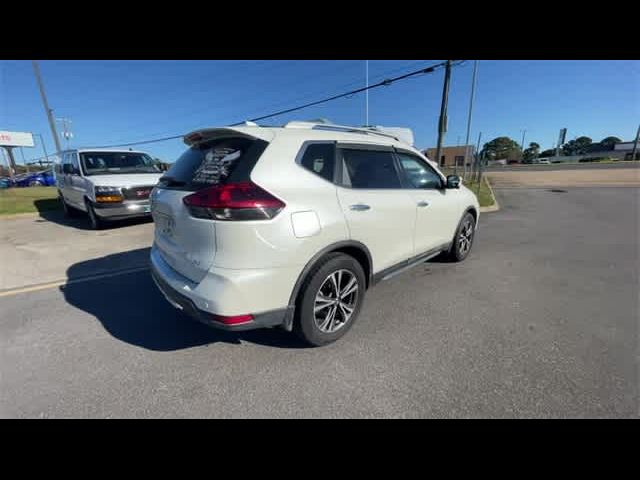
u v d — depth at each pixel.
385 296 3.59
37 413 1.96
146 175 7.25
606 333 2.80
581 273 4.29
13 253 5.29
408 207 3.19
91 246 5.72
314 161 2.45
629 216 8.69
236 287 2.02
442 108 13.12
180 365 2.40
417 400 2.06
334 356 2.50
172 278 2.36
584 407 1.99
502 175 28.00
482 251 5.36
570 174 25.84
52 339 2.75
